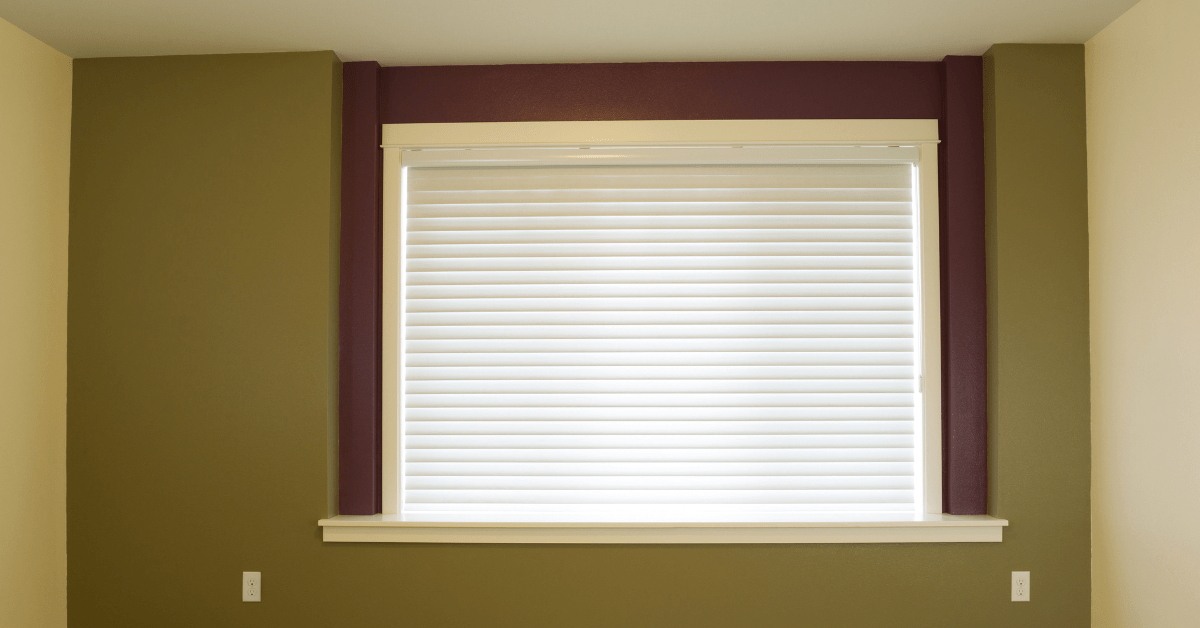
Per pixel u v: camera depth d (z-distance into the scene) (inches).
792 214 107.6
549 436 107.5
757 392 107.1
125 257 104.3
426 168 109.8
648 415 107.2
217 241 104.0
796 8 92.8
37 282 99.5
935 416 105.0
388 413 106.9
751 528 102.3
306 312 103.3
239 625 102.3
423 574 103.2
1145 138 90.0
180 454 103.1
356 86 107.6
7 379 94.8
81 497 103.3
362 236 107.0
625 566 103.1
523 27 97.9
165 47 103.2
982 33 99.6
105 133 105.3
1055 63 102.3
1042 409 101.0
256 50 104.4
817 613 102.2
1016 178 101.8
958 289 104.7
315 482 102.7
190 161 104.7
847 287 107.2
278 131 104.4
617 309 107.6
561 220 108.7
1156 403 88.4
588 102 107.7
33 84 99.3
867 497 106.7
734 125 106.9
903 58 107.2
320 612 102.6
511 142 107.5
